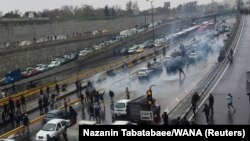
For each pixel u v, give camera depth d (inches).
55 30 5201.8
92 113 1743.4
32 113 1939.0
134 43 5029.5
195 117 1542.8
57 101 2148.1
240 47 3678.6
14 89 2330.2
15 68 3513.8
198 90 2038.6
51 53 4087.1
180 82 2463.1
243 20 6924.2
